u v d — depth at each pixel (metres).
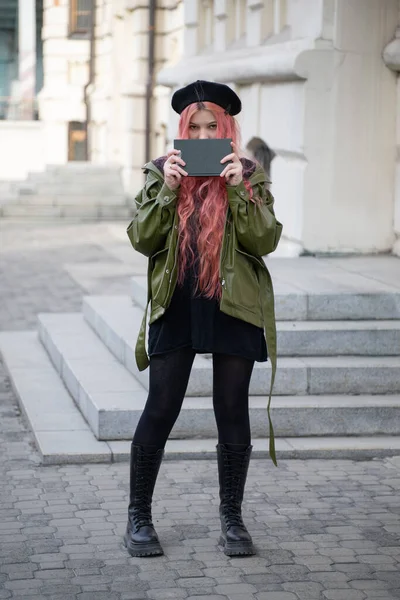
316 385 6.12
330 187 8.89
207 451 5.64
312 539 4.50
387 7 8.81
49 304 10.95
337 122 8.82
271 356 4.27
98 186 22.03
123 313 7.97
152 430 4.32
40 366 7.87
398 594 3.92
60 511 4.84
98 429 5.83
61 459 5.58
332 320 6.62
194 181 4.23
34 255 15.28
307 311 6.59
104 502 4.98
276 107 9.54
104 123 25.91
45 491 5.14
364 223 8.98
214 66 11.12
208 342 4.18
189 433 5.82
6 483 5.27
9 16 44.44
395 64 8.68
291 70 8.77
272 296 4.33
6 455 5.79
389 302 6.67
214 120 4.21
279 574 4.11
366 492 5.15
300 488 5.20
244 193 4.12
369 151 8.91
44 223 20.77
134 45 22.73
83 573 4.10
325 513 4.84
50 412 6.48
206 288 4.16
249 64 9.82
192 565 4.19
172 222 4.20
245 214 4.13
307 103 8.77
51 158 27.86
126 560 4.24
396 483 5.30
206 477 5.34
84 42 27.52
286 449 5.67
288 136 9.16
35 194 21.59
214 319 4.19
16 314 10.35
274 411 5.86
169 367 4.27
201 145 4.10
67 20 27.58
